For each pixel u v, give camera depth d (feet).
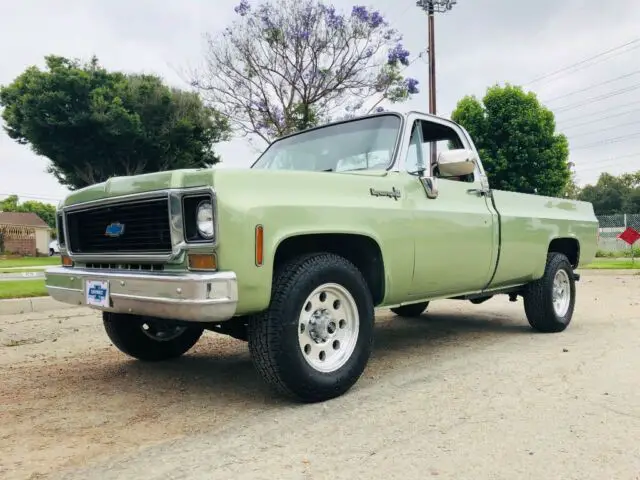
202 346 17.34
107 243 11.51
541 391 11.62
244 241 9.59
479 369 13.62
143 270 10.53
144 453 8.70
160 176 10.09
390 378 12.89
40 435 9.59
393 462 8.16
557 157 72.95
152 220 10.39
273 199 10.21
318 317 11.17
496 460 8.20
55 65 84.48
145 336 14.70
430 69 66.64
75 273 11.83
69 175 91.91
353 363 11.44
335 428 9.58
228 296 9.30
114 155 87.15
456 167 13.74
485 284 16.07
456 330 19.70
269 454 8.52
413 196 13.38
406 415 10.20
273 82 57.67
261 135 59.06
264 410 10.69
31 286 31.09
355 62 57.16
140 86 84.12
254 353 10.42
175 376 13.53
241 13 56.03
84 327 21.24
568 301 19.42
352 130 14.90
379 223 12.17
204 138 89.30
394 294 12.86
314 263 10.80
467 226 14.73
